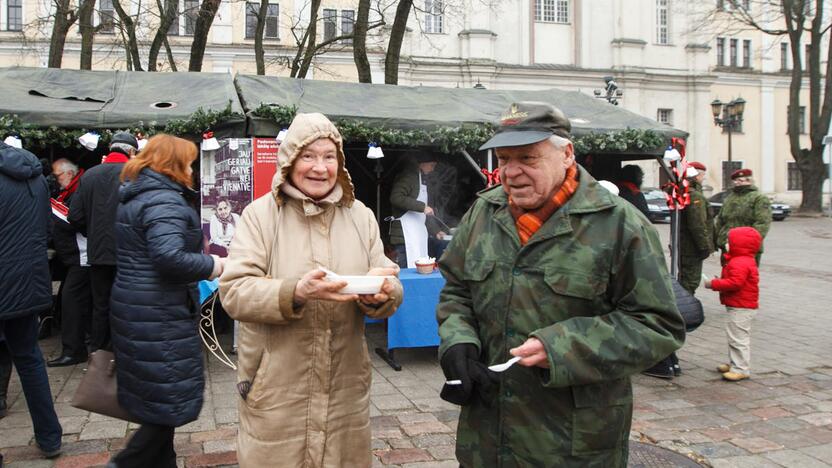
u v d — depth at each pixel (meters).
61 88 6.23
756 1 28.61
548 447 1.94
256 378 2.24
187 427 4.02
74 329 5.38
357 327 2.35
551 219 1.98
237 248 2.25
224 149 5.66
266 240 2.27
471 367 1.97
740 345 5.23
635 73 31.19
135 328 2.73
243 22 25.72
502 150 1.97
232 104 5.90
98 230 4.71
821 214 25.55
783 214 24.06
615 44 31.11
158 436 2.78
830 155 25.12
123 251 2.82
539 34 30.58
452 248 2.26
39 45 23.22
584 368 1.82
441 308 2.23
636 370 1.86
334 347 2.27
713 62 34.50
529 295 1.97
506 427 2.01
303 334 2.23
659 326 1.87
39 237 3.38
